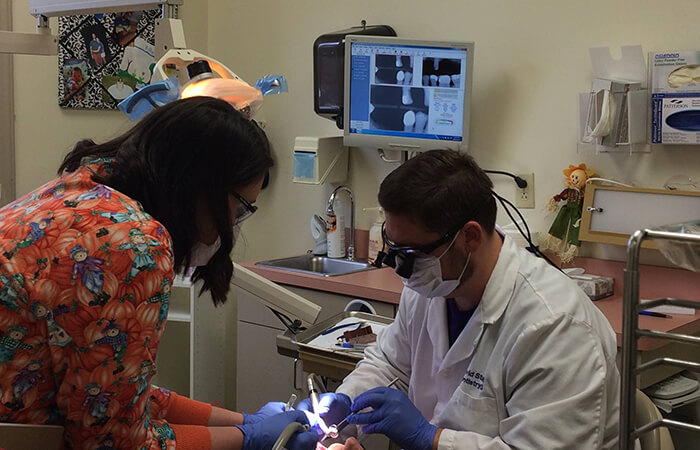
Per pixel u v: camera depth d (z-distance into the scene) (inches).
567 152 113.7
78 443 45.9
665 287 104.4
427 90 119.3
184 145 47.6
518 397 56.4
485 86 121.5
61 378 44.7
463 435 57.7
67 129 145.1
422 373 67.2
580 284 102.4
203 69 77.8
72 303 42.4
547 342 56.0
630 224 105.3
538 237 115.3
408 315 69.9
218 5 155.2
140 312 43.9
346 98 125.4
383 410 60.1
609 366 57.1
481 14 120.8
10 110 139.7
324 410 64.3
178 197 47.9
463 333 60.9
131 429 46.1
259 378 126.4
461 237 57.4
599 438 54.4
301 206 145.9
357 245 138.0
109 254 42.9
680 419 94.8
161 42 85.7
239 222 53.4
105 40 143.0
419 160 57.7
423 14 127.4
